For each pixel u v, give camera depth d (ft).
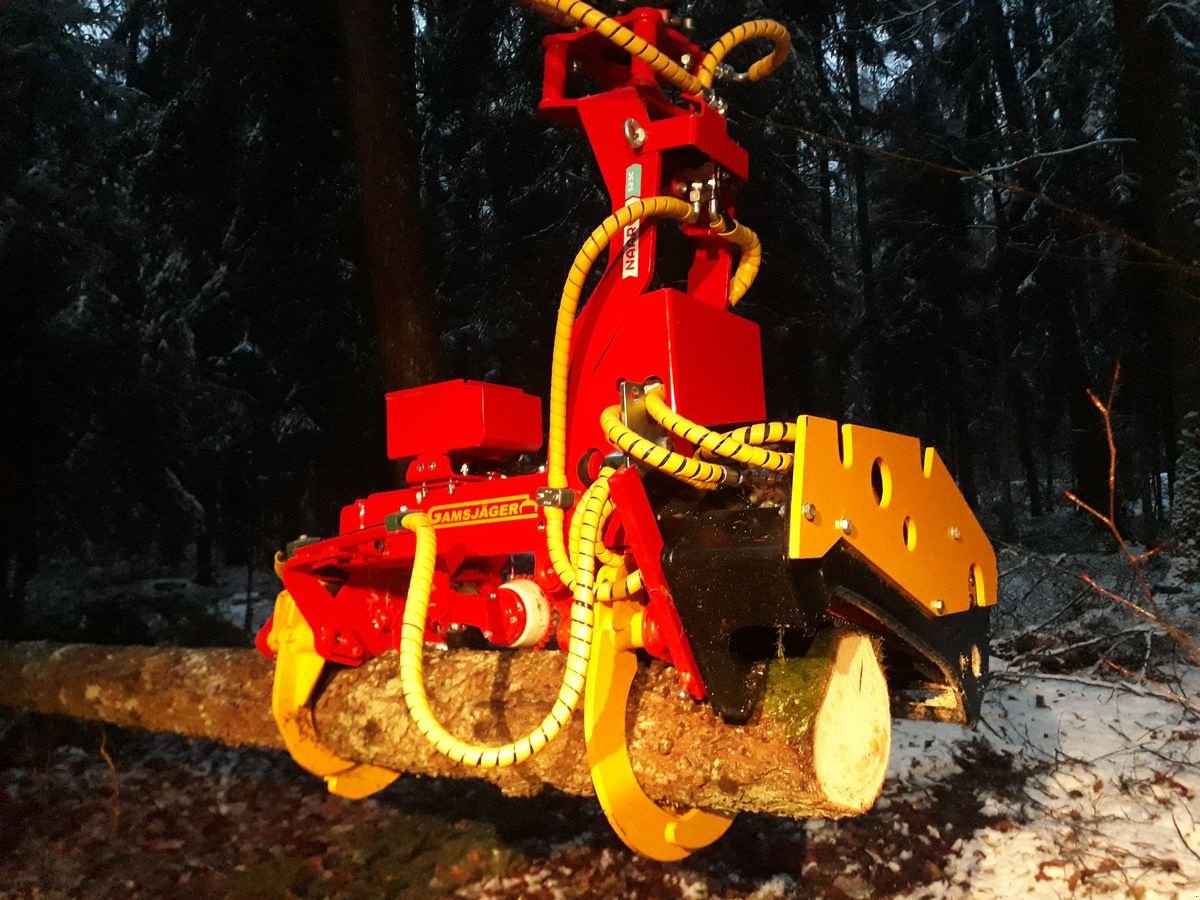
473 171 45.37
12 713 18.97
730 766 7.35
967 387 78.69
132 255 36.99
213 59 33.53
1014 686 19.21
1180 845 11.84
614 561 8.42
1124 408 54.54
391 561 11.18
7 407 25.82
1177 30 35.73
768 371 37.91
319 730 10.89
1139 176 32.09
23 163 31.24
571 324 9.39
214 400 33.65
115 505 34.01
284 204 32.99
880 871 12.10
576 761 8.47
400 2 31.01
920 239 67.62
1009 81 58.49
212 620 28.60
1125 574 27.22
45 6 34.53
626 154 10.33
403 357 26.99
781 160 39.78
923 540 8.04
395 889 12.59
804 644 7.63
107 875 13.33
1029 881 11.45
